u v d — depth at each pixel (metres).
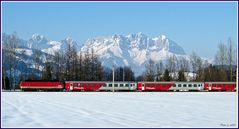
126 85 124.69
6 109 36.00
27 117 28.38
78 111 34.06
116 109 36.84
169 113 32.31
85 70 135.12
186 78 152.88
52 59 137.25
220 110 35.88
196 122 25.44
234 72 134.38
